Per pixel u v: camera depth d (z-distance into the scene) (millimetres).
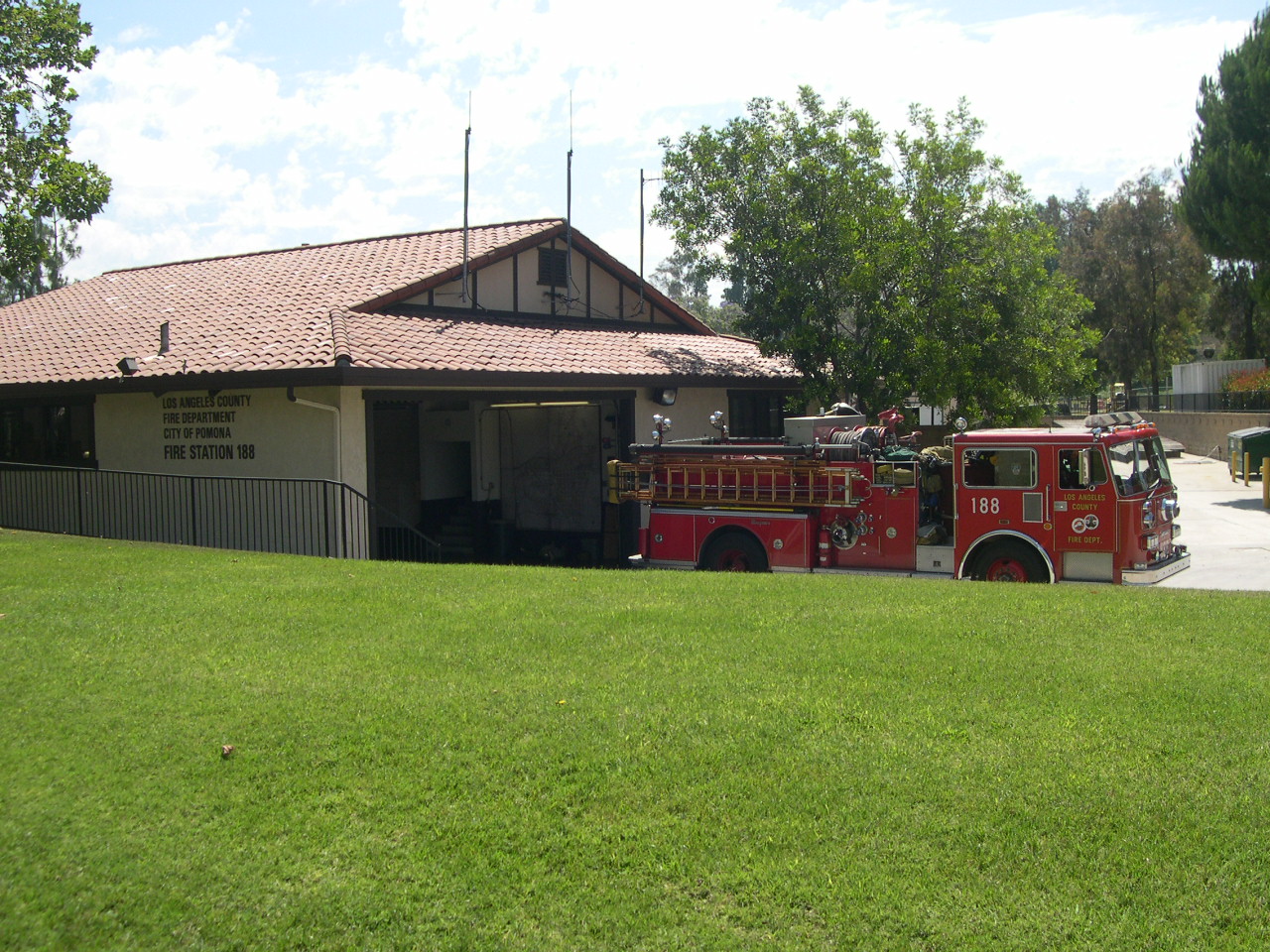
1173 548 13297
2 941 4352
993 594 9898
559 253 21203
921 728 6113
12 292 37344
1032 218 21328
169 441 17375
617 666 7301
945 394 19953
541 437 20234
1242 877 4602
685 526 14438
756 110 21156
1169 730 6012
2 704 6570
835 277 20750
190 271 24203
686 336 23688
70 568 11172
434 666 7316
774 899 4559
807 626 8391
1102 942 4238
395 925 4461
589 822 5164
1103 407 60062
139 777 5609
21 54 18391
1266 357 42938
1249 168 26141
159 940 4383
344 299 17656
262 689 6832
